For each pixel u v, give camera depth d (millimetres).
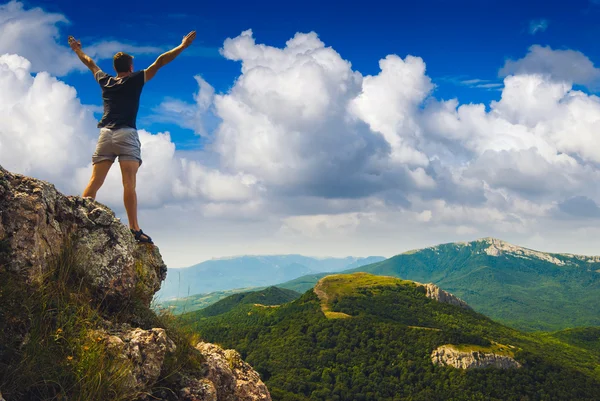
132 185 7336
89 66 7719
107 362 4738
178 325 6879
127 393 4762
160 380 5492
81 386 4359
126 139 7199
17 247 4922
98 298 5816
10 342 4215
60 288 5164
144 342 5453
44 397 4184
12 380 4004
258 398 7371
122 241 6414
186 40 7605
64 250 5641
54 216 5762
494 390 141000
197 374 6238
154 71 7527
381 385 149250
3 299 4422
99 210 6410
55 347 4531
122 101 7273
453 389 142625
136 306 6395
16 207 5121
